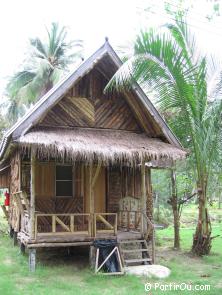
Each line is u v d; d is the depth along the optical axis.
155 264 13.20
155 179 23.70
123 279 11.45
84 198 15.08
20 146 12.88
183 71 13.91
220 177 17.23
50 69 33.41
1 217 29.81
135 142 13.77
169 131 14.45
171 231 24.53
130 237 13.35
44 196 14.65
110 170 16.27
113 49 13.55
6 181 20.64
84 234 12.98
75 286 10.61
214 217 32.25
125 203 15.92
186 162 16.73
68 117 13.97
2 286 10.22
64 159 14.82
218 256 15.43
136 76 13.49
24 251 14.50
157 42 13.20
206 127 14.82
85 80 14.41
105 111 14.59
